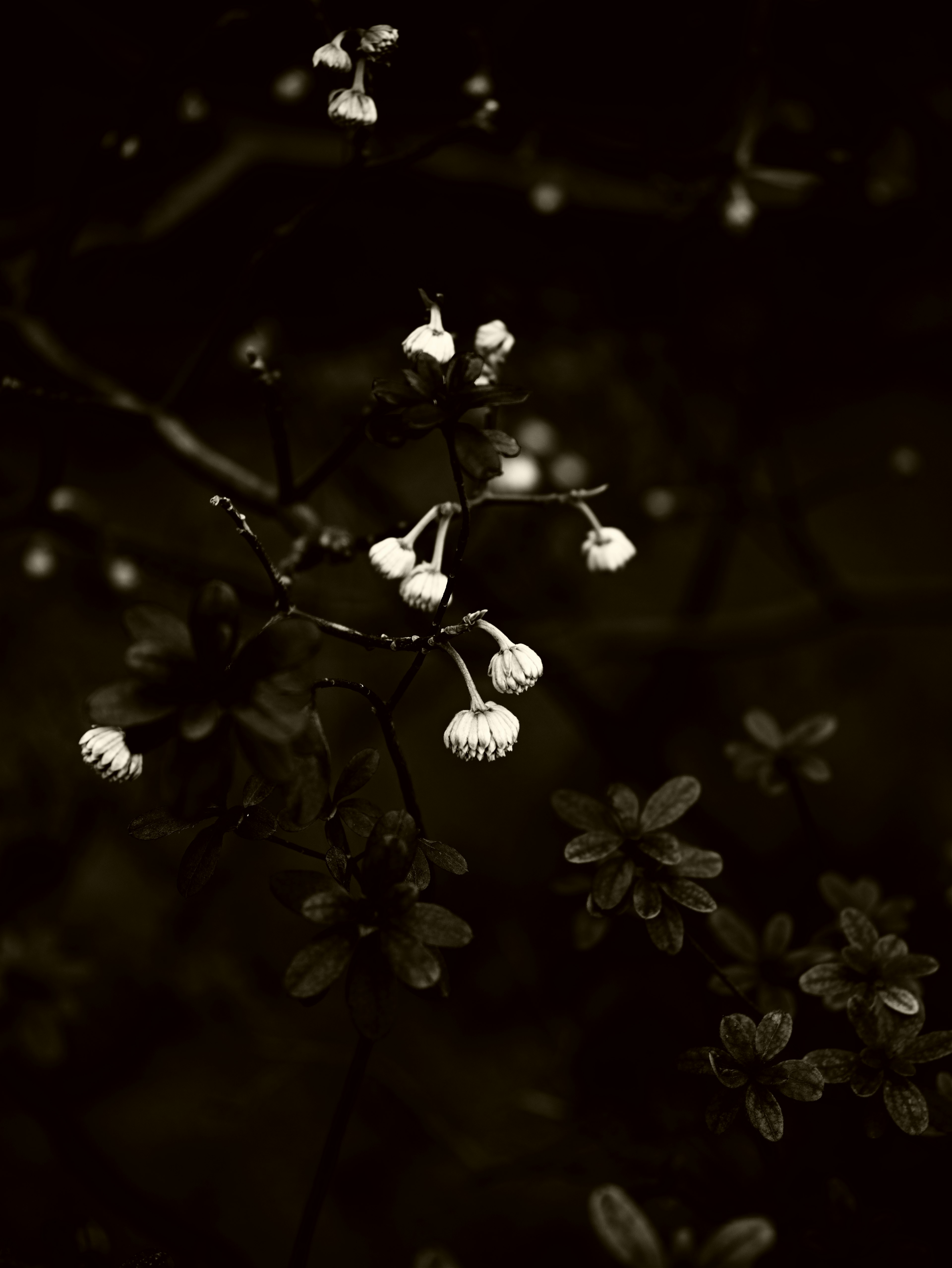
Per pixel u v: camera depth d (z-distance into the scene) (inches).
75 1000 43.1
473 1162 51.4
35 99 57.6
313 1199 29.3
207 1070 60.2
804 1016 33.6
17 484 67.8
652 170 44.9
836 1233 30.7
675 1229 34.6
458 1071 59.4
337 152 60.4
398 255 64.7
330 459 35.1
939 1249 32.3
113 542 46.2
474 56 50.8
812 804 69.0
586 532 65.2
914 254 69.8
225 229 65.9
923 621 65.9
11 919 55.9
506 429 64.6
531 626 60.0
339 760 68.8
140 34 51.9
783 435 80.7
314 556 36.0
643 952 46.9
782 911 49.8
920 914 41.4
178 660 28.2
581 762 72.1
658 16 50.4
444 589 30.5
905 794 70.0
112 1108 58.1
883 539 78.5
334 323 67.7
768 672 74.0
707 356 65.7
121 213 52.8
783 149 48.4
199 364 37.5
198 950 61.1
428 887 30.0
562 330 67.3
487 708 30.2
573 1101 46.1
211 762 28.0
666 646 64.2
